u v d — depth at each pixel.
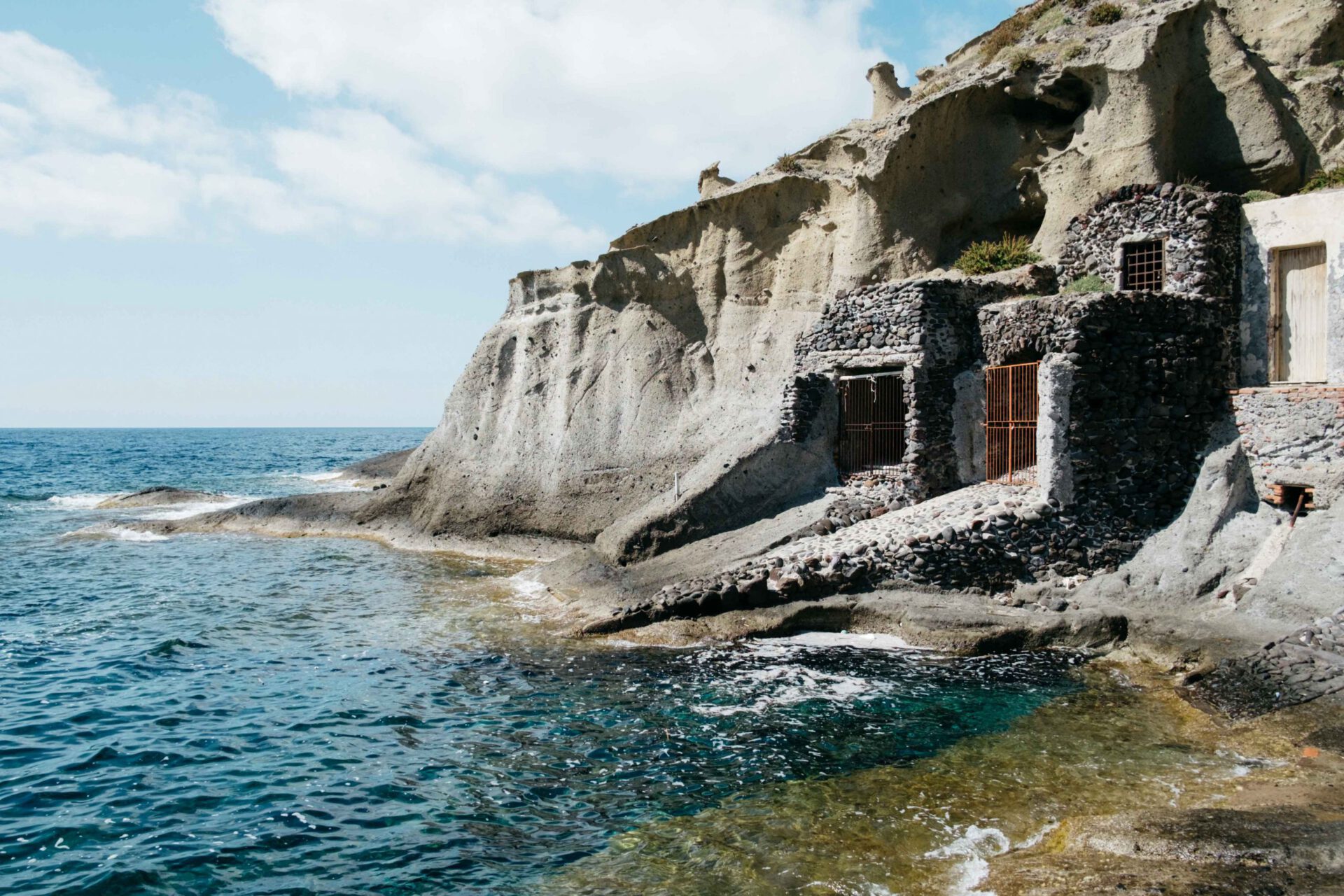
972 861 9.08
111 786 11.77
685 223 33.59
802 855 9.43
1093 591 17.81
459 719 14.02
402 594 23.36
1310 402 17.95
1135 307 19.12
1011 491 19.86
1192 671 14.16
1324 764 10.65
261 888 9.30
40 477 71.69
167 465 91.19
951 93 27.52
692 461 29.83
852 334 24.52
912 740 12.46
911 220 28.28
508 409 35.38
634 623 18.59
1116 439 18.84
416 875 9.52
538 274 36.59
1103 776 10.89
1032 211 27.52
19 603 23.00
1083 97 26.12
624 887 9.09
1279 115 23.45
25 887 9.35
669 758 12.23
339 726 13.80
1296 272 20.02
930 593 18.31
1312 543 16.31
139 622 20.75
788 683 15.15
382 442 178.25
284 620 20.73
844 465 24.94
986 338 22.42
